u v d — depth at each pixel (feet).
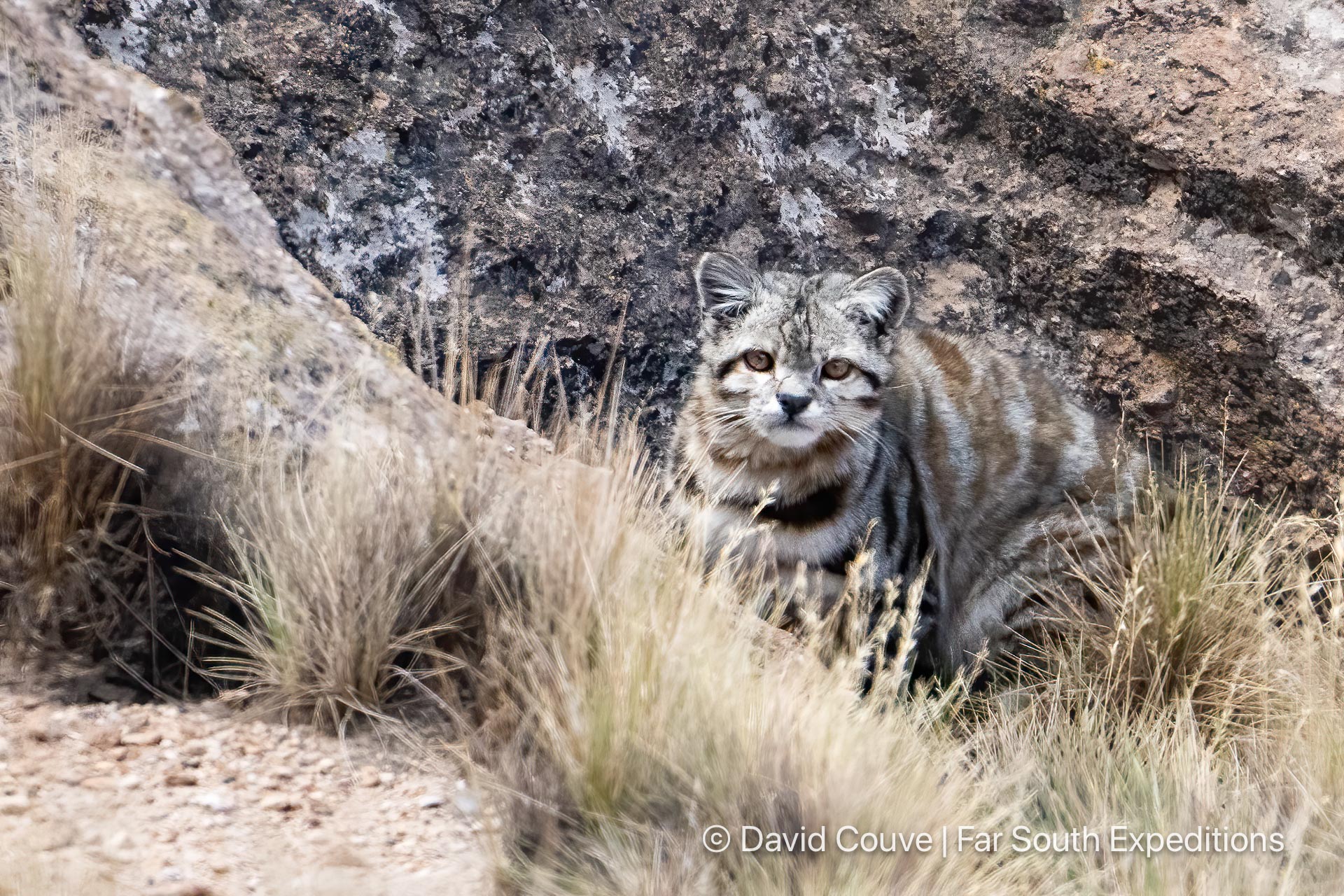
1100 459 60.59
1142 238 62.23
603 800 35.83
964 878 35.99
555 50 68.59
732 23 71.20
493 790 36.01
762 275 57.06
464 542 41.32
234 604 41.04
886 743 39.86
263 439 42.83
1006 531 59.88
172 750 35.60
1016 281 68.85
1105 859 39.91
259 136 62.13
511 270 66.28
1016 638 59.72
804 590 50.21
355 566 39.47
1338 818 41.29
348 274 63.21
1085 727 48.11
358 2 65.10
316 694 38.70
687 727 37.42
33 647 37.65
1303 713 46.65
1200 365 61.72
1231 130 59.36
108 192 49.83
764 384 53.36
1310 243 57.62
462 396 50.98
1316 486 58.44
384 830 33.99
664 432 68.49
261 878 30.07
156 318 45.29
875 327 55.52
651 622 39.01
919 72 70.79
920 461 57.82
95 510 39.01
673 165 70.28
